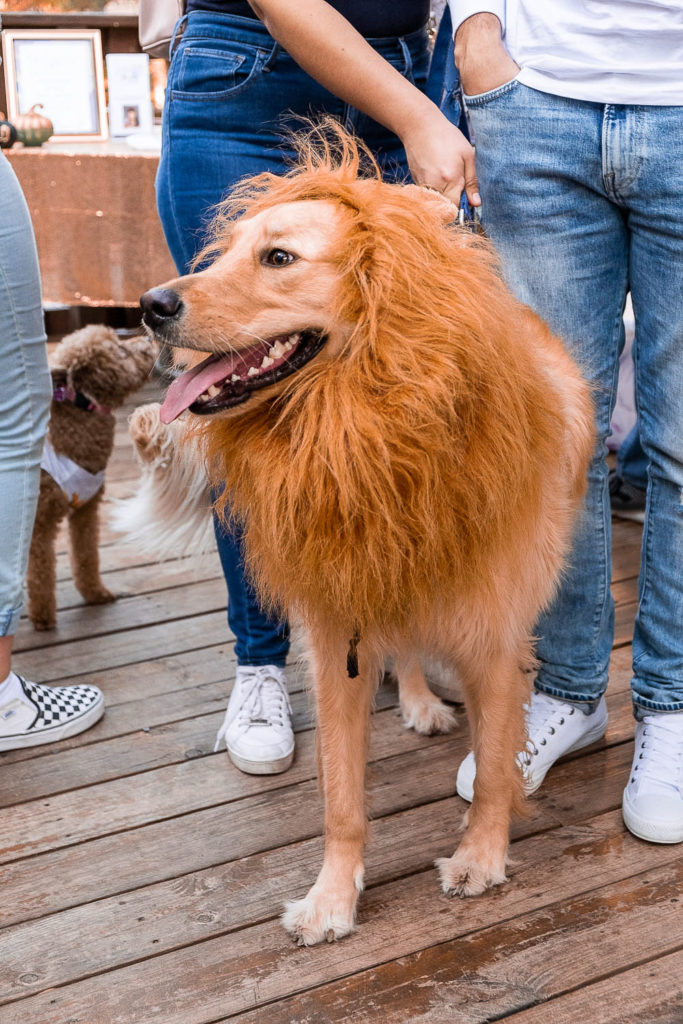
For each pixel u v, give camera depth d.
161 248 4.62
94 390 2.94
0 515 2.18
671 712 2.09
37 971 1.71
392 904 1.84
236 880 1.93
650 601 2.08
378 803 2.14
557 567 1.85
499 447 1.44
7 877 1.95
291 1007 1.61
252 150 2.05
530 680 1.97
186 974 1.69
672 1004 1.60
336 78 1.71
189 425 1.62
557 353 1.88
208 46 1.99
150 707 2.58
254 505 1.55
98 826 2.10
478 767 1.85
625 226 1.91
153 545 2.84
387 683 2.68
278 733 2.29
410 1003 1.61
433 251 1.40
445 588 1.55
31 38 4.86
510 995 1.62
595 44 1.69
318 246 1.40
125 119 5.04
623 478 3.78
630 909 1.81
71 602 3.20
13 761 2.35
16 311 2.07
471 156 1.73
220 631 2.99
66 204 4.52
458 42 1.81
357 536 1.45
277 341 1.47
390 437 1.38
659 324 1.86
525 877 1.90
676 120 1.68
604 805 2.12
